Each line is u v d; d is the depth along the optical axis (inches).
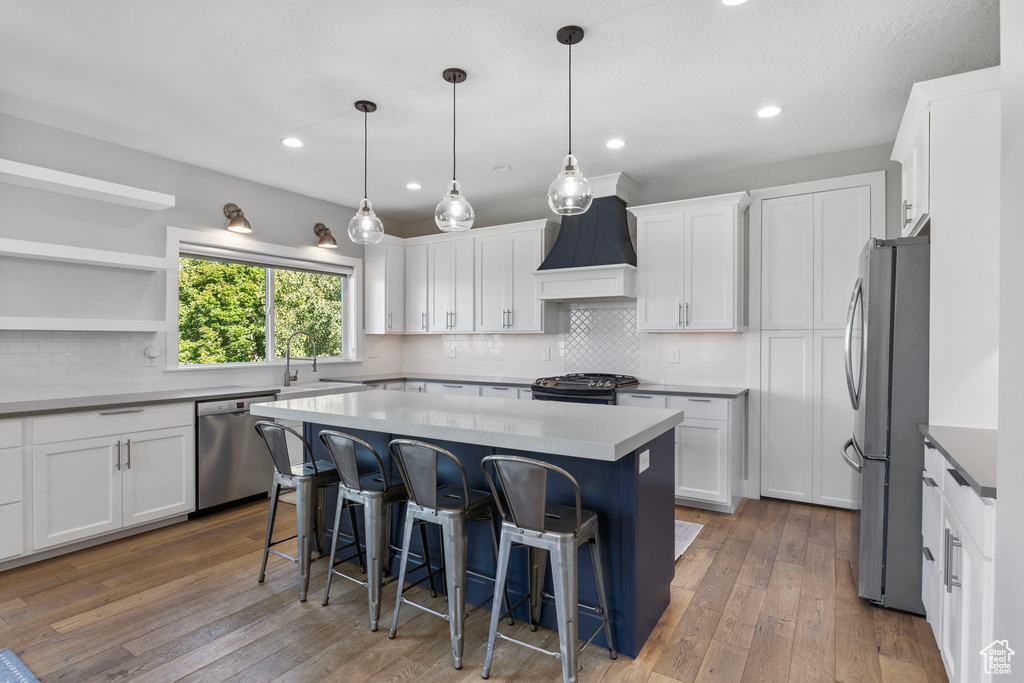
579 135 138.5
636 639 82.1
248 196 175.6
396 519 108.4
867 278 94.0
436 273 213.5
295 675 77.9
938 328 89.0
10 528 111.0
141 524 131.6
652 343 179.6
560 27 91.4
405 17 88.5
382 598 100.7
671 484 97.9
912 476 91.9
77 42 95.5
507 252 195.5
